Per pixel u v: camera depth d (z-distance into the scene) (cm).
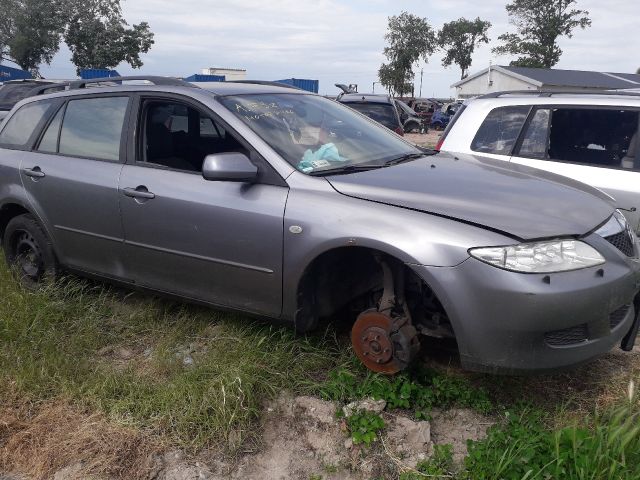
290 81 3641
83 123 431
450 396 320
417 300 325
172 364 351
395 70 6869
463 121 559
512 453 260
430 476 263
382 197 309
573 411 307
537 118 515
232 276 349
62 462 282
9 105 1272
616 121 481
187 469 277
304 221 317
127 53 4988
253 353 346
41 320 404
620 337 301
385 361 318
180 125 400
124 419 307
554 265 274
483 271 274
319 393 325
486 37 7675
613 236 306
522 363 277
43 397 329
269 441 296
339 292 350
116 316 425
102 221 402
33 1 4653
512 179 345
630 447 251
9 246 482
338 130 399
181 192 362
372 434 285
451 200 301
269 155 341
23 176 450
